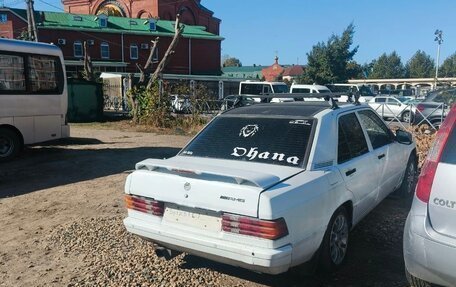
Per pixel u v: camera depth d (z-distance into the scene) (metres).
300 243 3.42
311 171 3.79
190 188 3.53
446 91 15.44
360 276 4.02
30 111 10.87
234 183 3.39
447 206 2.96
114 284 3.93
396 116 18.09
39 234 5.31
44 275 4.18
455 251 2.87
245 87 27.05
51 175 8.78
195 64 55.19
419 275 3.10
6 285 4.00
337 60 56.47
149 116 19.00
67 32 48.59
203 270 4.16
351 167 4.30
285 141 4.10
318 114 4.32
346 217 4.25
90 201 6.72
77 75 42.34
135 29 52.50
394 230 5.15
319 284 3.88
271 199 3.21
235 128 4.48
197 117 18.48
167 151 11.88
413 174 6.70
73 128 18.78
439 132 3.25
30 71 10.86
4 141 10.44
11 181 8.27
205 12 65.44
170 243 3.68
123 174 8.77
